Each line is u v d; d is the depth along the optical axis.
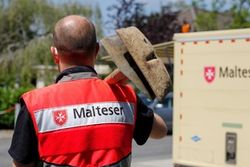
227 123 7.04
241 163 6.88
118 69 2.71
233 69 7.01
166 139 17.83
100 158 2.58
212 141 7.20
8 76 29.25
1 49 30.30
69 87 2.65
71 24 2.68
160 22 31.33
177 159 7.57
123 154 2.65
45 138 2.55
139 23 30.98
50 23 29.48
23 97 2.61
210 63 7.27
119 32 2.63
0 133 19.44
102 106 2.65
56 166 2.54
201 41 7.36
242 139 6.89
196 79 7.41
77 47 2.68
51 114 2.57
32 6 29.75
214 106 7.20
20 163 2.58
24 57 28.31
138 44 2.61
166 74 2.61
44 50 28.14
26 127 2.57
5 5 30.45
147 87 2.64
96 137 2.59
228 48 7.06
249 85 6.84
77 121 2.58
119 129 2.65
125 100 2.73
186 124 7.49
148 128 2.82
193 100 7.43
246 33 6.87
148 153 14.22
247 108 6.84
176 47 7.66
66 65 2.73
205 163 7.26
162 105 19.03
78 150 2.55
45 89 2.65
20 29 30.47
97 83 2.71
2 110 20.56
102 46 2.82
